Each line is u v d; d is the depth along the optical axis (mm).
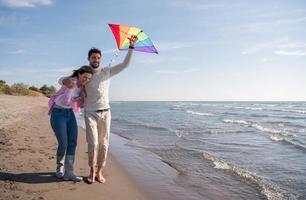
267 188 6562
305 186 6816
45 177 5895
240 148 11578
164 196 5863
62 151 5855
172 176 7359
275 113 39938
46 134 10992
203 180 7078
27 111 20609
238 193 6234
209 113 39000
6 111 18672
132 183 6445
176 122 23609
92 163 5785
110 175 6855
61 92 5742
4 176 5770
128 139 13758
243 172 7809
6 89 46812
